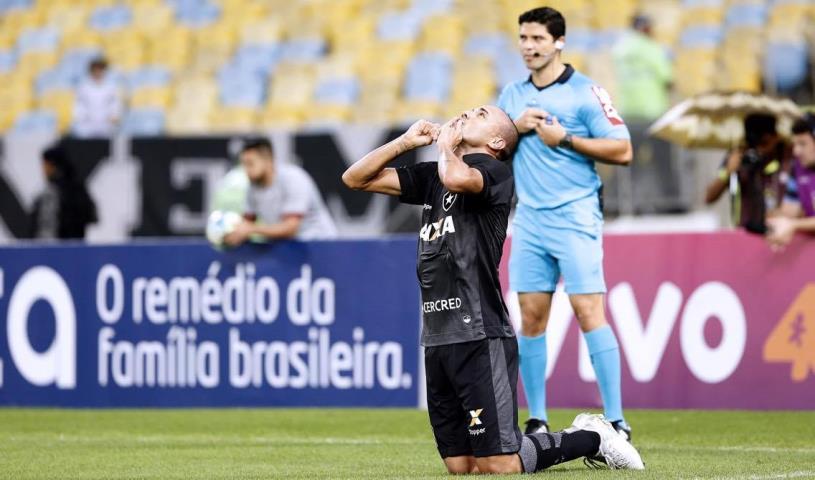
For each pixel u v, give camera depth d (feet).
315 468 70.79
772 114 106.42
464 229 60.03
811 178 101.91
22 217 161.58
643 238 102.06
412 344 106.63
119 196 158.71
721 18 196.34
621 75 168.96
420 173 62.90
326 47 218.18
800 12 193.88
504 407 60.03
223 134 156.56
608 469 64.95
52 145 160.45
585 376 102.12
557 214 77.71
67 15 245.86
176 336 112.16
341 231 153.38
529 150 78.23
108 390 113.80
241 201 131.64
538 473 61.93
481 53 203.82
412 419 99.35
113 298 113.91
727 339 100.22
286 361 109.50
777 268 98.99
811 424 91.50
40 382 115.85
